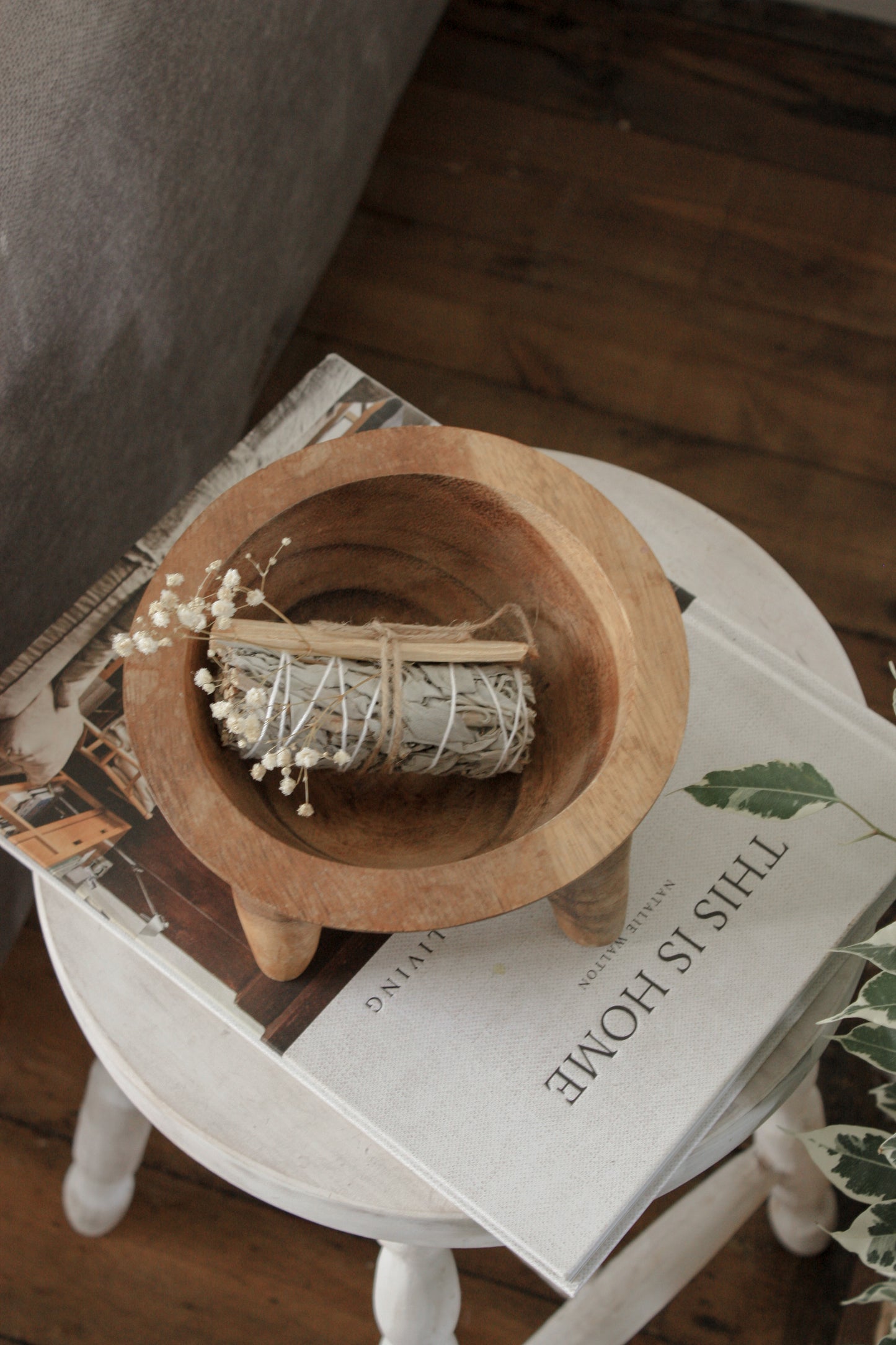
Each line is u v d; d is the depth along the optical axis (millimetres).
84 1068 1127
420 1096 558
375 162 1463
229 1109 650
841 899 611
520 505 550
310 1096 654
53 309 724
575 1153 545
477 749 552
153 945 587
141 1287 1057
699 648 672
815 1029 652
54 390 754
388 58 1209
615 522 544
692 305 1409
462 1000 579
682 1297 1050
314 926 540
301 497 541
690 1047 571
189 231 881
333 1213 633
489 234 1438
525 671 595
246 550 543
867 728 655
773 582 802
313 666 539
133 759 626
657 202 1455
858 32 1534
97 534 896
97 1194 1019
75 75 686
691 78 1520
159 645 509
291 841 537
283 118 984
